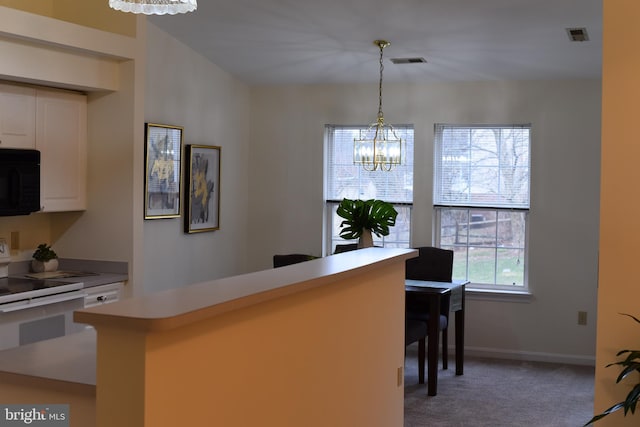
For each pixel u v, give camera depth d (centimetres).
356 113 679
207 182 631
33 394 216
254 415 228
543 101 634
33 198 452
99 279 476
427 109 662
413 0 458
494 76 630
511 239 656
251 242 710
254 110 705
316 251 691
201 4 493
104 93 498
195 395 197
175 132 579
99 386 183
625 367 325
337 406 292
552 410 508
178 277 598
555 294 637
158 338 181
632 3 318
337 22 510
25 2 490
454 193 667
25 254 502
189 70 597
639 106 319
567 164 630
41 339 430
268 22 521
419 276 616
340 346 294
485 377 592
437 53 571
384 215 394
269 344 236
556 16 473
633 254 322
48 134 471
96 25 500
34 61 429
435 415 495
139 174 497
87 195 506
